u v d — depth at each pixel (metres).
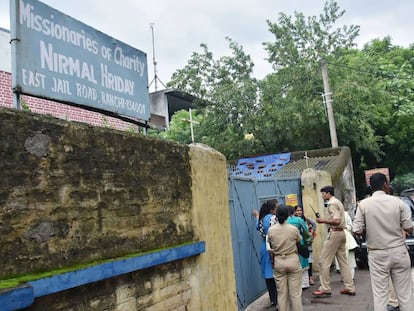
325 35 19.84
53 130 3.10
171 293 4.34
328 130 19.08
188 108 23.25
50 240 2.99
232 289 5.80
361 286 8.44
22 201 2.82
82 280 3.07
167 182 4.48
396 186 28.53
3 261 2.66
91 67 4.27
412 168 23.42
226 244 5.78
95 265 3.21
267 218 7.21
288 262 6.09
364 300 7.36
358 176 22.70
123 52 4.80
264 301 7.82
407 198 12.29
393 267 5.34
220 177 5.82
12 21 3.44
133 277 3.77
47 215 2.99
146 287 3.94
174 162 4.66
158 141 4.38
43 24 3.72
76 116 9.70
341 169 14.52
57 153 3.12
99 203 3.47
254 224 8.23
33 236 2.87
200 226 5.09
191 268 4.78
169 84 19.42
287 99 18.95
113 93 4.58
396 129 21.67
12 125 2.80
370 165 22.66
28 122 2.91
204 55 19.38
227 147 19.23
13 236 2.74
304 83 19.08
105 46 4.51
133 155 3.95
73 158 3.25
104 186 3.54
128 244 3.76
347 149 16.25
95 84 4.30
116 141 3.73
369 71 20.25
